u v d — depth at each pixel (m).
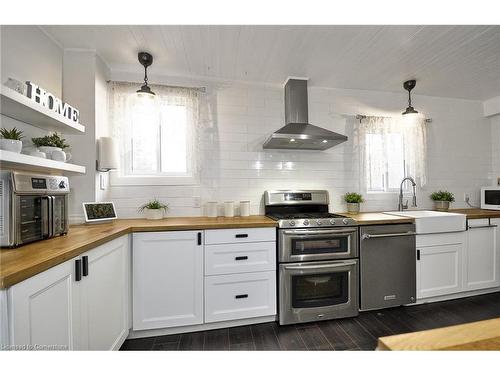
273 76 2.51
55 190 1.39
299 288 2.04
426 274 2.31
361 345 1.75
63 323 1.06
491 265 2.53
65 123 1.57
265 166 2.65
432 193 3.11
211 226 1.89
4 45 1.47
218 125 2.55
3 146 1.15
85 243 1.23
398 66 2.35
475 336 0.48
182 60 2.21
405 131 2.99
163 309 1.82
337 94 2.86
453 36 1.89
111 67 2.32
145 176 2.39
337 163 2.83
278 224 2.00
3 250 1.09
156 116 2.46
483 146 3.26
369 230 2.17
